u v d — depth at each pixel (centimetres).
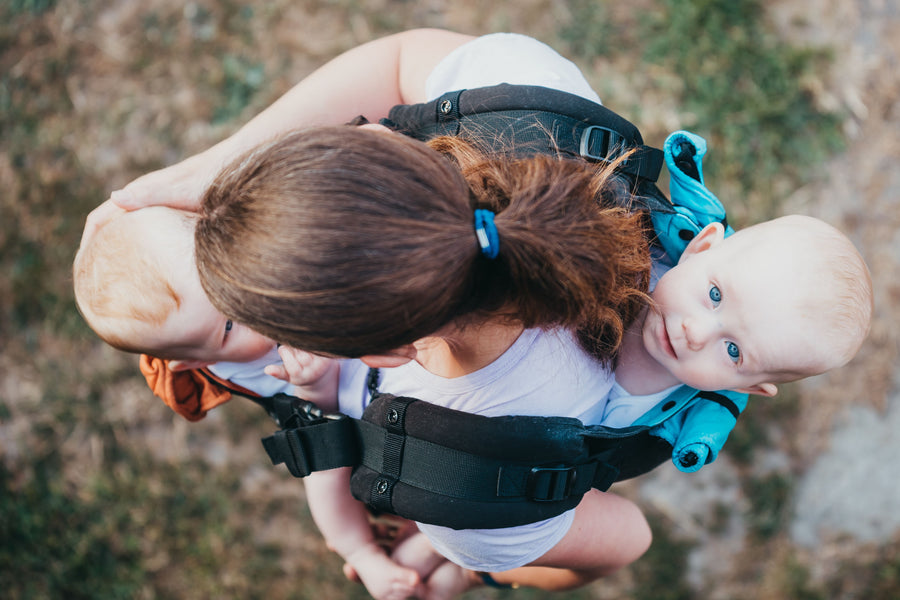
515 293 96
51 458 281
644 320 138
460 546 123
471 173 103
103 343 288
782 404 283
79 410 284
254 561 280
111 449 283
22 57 306
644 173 127
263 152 89
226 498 283
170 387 160
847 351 131
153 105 305
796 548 280
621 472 140
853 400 285
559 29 308
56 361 287
